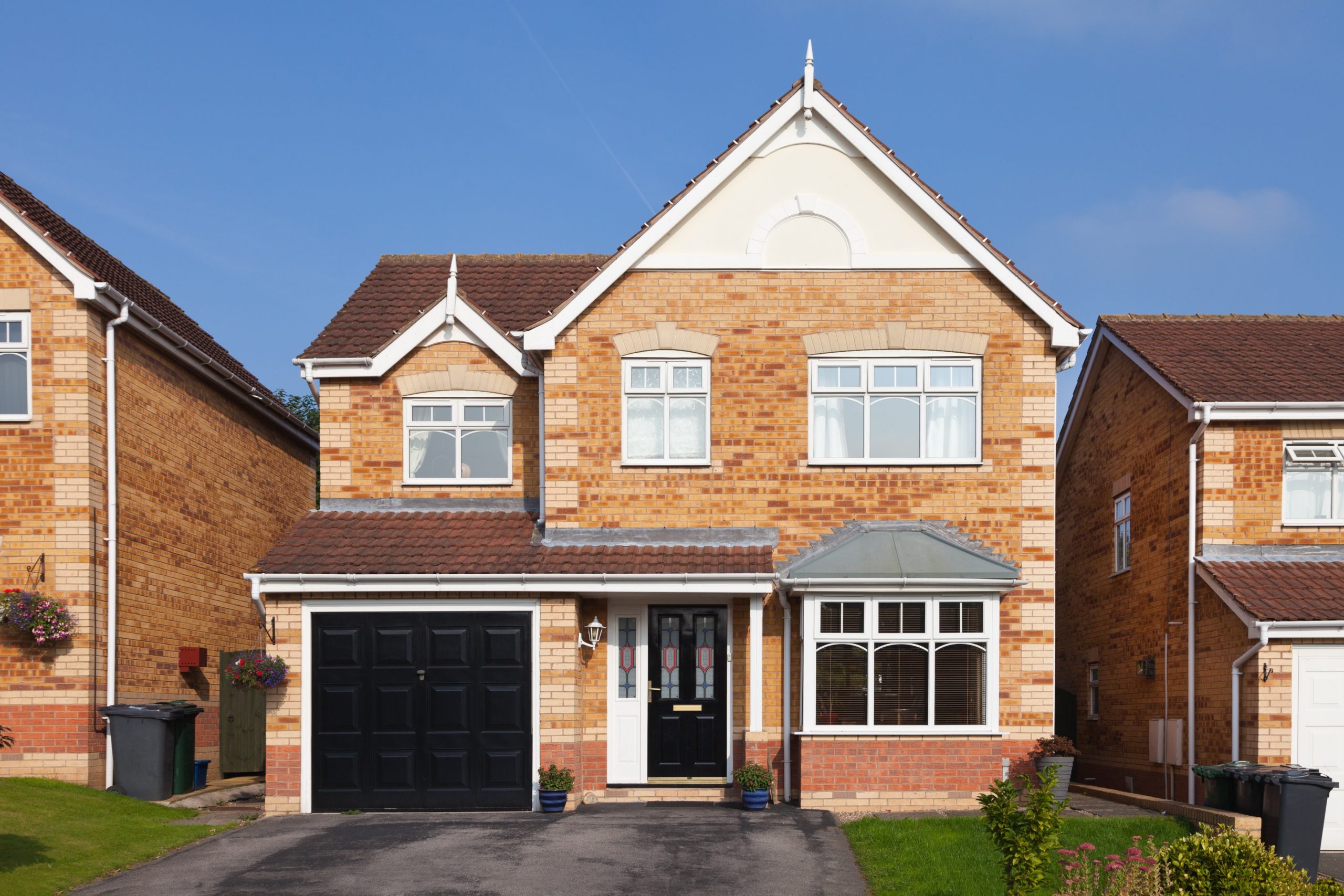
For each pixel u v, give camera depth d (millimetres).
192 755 17047
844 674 15164
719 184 16312
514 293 19391
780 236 16328
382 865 12156
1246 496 16328
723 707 16234
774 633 15930
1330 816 14672
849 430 16188
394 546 15992
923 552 15367
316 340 17812
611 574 15164
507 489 17281
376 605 15516
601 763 15906
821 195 16328
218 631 20828
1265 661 14820
